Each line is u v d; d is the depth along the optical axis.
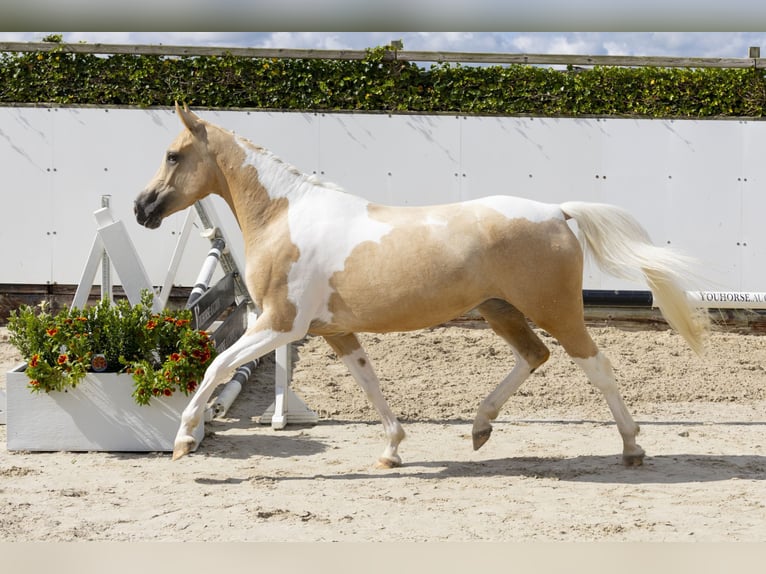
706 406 7.58
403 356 9.29
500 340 10.06
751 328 10.79
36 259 11.05
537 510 4.52
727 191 11.08
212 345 5.97
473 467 5.56
